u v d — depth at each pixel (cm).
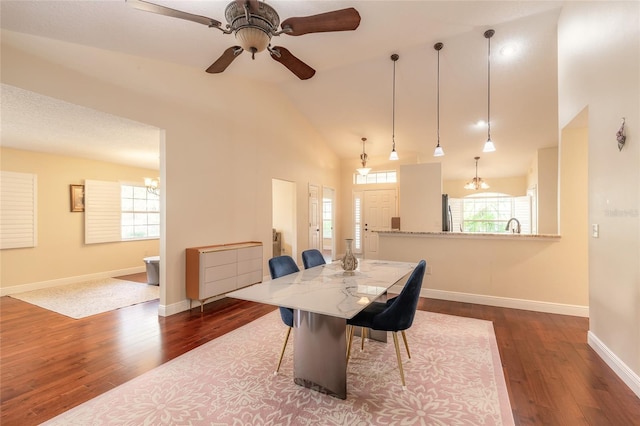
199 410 184
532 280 369
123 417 177
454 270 409
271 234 520
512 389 205
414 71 429
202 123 394
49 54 257
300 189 611
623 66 201
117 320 339
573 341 278
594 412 180
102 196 559
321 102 554
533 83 425
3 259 443
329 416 178
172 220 357
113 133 370
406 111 532
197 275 365
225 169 429
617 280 218
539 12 314
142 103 326
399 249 439
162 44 291
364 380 218
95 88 288
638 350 195
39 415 179
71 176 520
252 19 198
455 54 387
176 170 361
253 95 480
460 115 518
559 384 210
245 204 464
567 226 353
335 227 774
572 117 293
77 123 327
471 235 395
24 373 227
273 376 223
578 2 271
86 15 226
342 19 206
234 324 328
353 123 607
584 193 344
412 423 172
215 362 244
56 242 499
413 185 526
